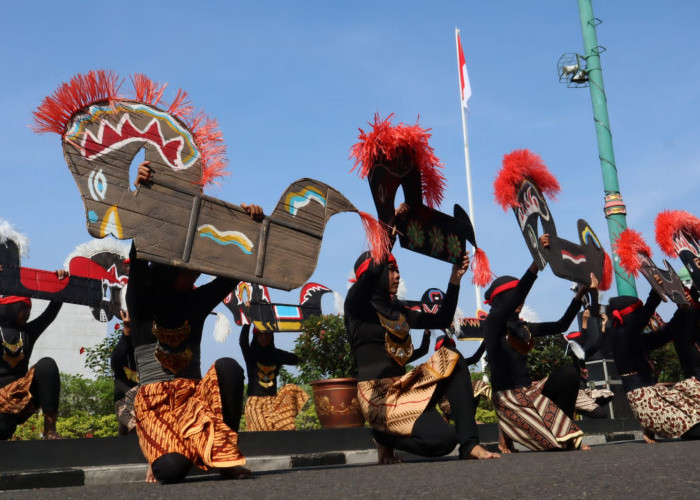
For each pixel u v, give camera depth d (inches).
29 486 157.2
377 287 170.7
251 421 343.0
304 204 151.7
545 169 223.6
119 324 414.3
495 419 460.1
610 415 394.0
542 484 87.1
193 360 135.0
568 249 229.1
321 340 368.8
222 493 95.9
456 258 210.2
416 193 200.4
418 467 131.3
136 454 192.2
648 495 73.1
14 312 215.2
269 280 142.2
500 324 209.0
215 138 139.6
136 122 131.8
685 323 242.5
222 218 138.3
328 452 236.5
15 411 191.9
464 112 610.9
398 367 170.2
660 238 259.3
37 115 123.0
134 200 128.2
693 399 226.5
